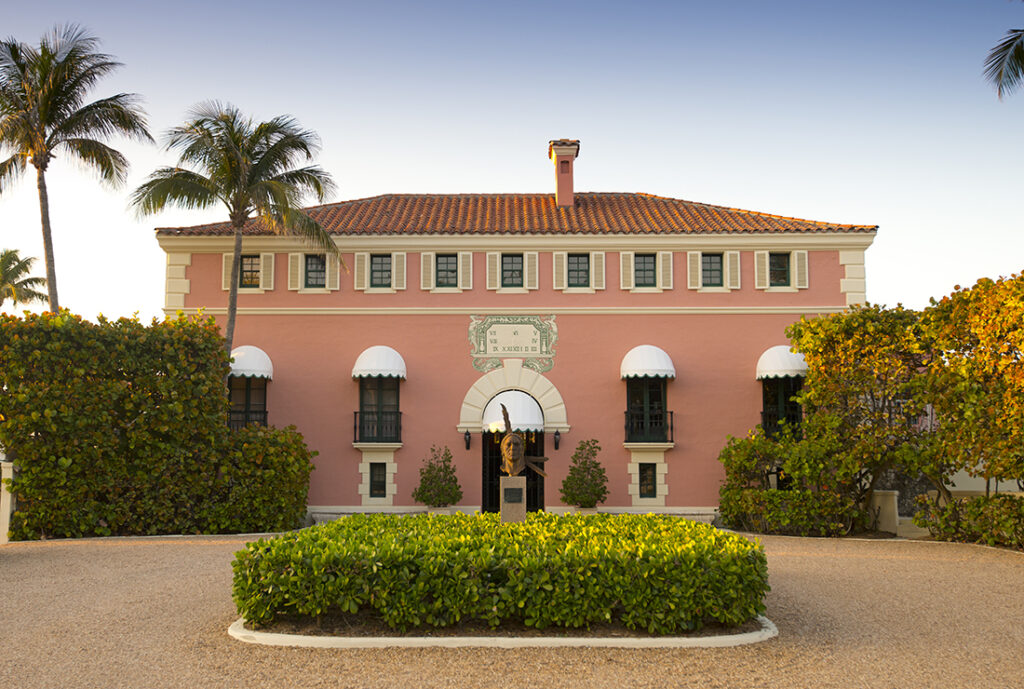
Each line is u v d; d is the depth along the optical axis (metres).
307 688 8.56
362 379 26.06
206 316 26.14
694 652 9.88
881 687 8.81
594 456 25.39
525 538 11.81
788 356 25.12
